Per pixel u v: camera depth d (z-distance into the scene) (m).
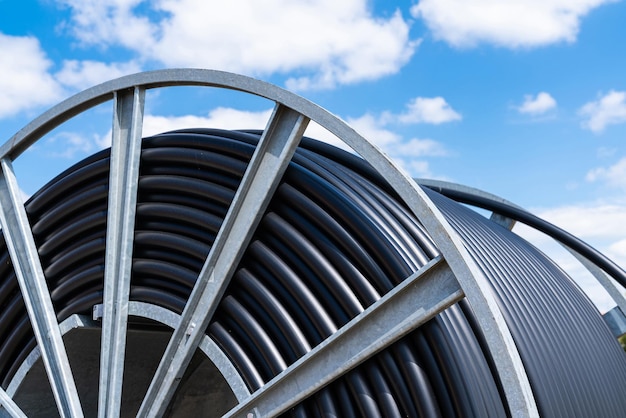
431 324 5.12
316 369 5.33
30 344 7.84
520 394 4.12
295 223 5.88
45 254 7.92
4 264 8.32
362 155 4.94
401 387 5.12
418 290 4.87
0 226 8.47
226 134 6.59
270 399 5.60
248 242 5.93
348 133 5.03
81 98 7.23
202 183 6.48
